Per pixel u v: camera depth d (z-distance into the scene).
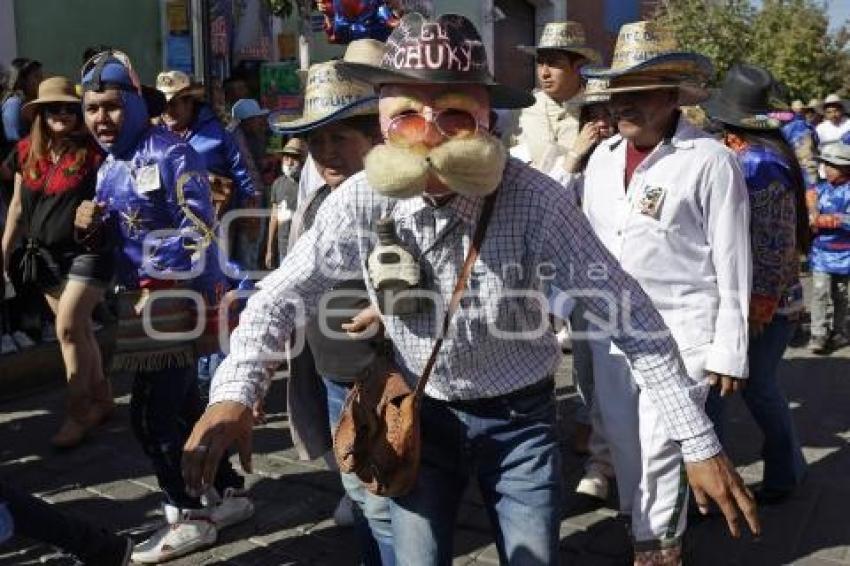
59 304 4.32
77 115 4.61
